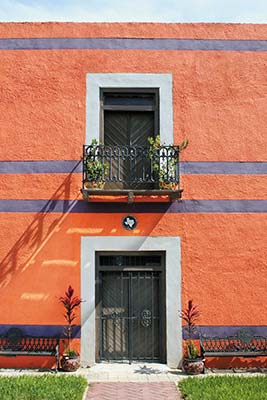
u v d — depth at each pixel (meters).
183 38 10.09
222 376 8.59
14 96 9.89
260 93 10.01
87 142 9.77
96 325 9.46
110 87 9.91
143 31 10.08
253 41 10.14
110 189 9.59
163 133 9.80
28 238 9.57
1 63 9.98
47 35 10.05
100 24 10.08
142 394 7.70
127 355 9.55
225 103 9.95
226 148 9.84
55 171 9.72
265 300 9.50
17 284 9.46
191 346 9.02
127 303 9.66
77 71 9.95
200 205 9.68
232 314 9.45
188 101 9.92
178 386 8.12
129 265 9.71
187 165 9.75
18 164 9.73
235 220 9.66
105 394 7.70
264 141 9.89
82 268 9.50
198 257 9.56
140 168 9.87
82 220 9.60
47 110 9.86
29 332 9.34
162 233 9.59
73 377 8.35
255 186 9.77
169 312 9.43
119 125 10.06
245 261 9.58
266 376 8.54
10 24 10.09
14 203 9.65
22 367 9.23
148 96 10.05
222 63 10.05
